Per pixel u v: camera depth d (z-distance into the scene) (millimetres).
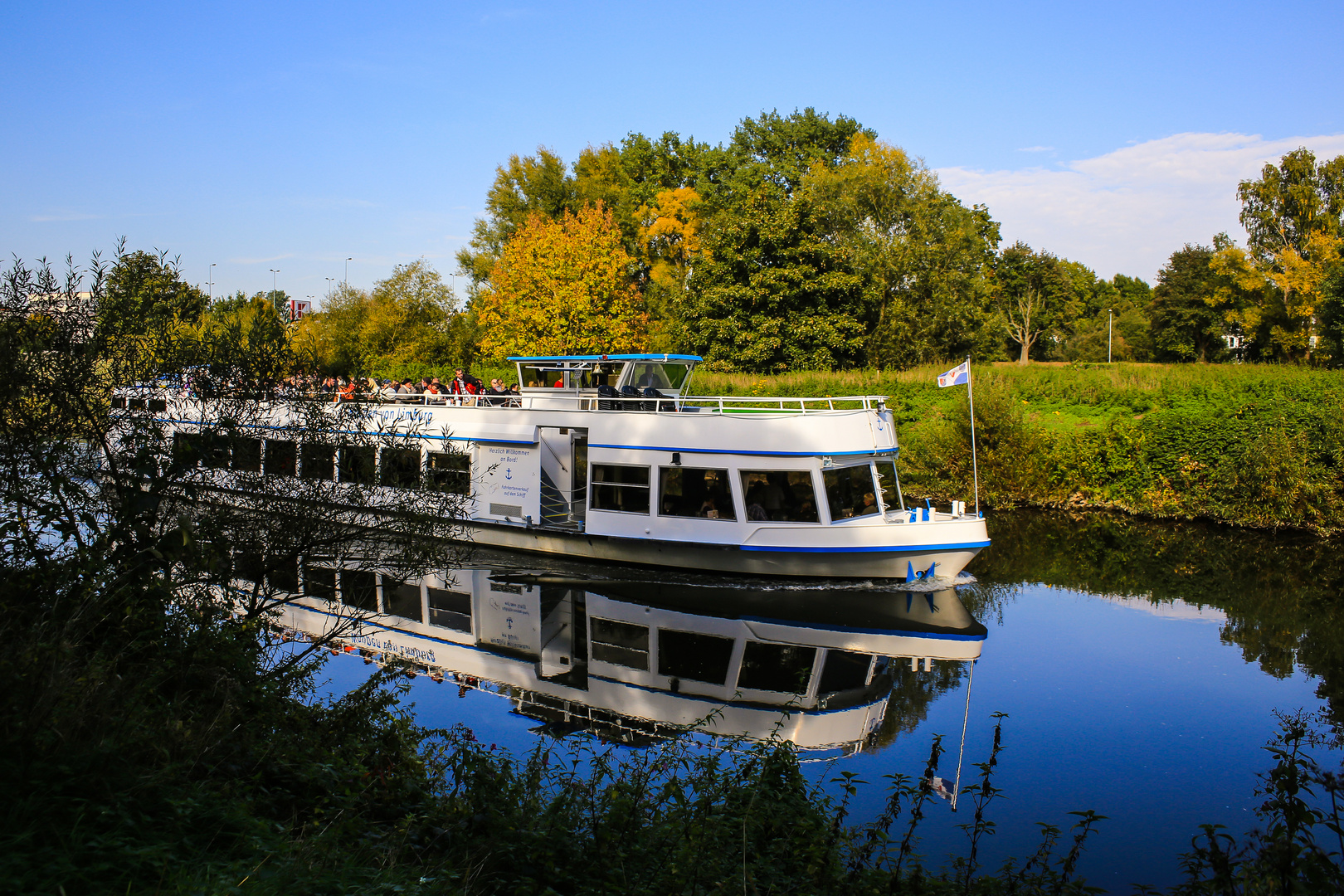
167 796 4832
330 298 50781
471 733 7848
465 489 12164
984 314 56844
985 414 26922
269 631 10477
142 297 9469
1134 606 16578
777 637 14484
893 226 51531
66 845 3975
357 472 10570
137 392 9109
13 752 4668
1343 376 30797
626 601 16531
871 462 17484
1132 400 31969
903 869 6621
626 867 5438
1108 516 25375
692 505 17625
